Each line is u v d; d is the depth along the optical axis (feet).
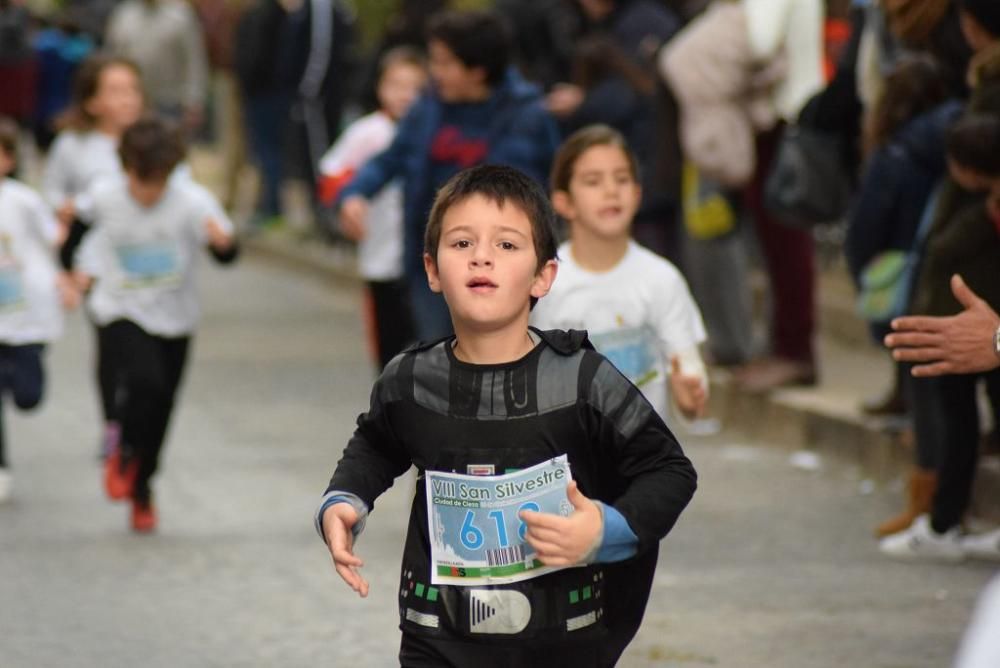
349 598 54.90
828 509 66.18
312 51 137.69
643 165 82.53
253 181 173.58
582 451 30.76
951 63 65.36
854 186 71.36
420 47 116.98
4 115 141.18
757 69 75.77
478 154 63.72
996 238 53.52
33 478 74.08
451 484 30.83
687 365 47.73
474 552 30.89
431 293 64.85
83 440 81.92
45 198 79.15
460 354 31.14
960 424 56.34
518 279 30.42
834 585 55.52
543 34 103.55
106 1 165.78
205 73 163.53
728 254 82.02
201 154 193.36
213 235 65.00
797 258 78.89
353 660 48.44
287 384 96.84
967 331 40.27
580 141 47.50
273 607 53.93
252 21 139.33
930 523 57.77
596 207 47.11
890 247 63.31
